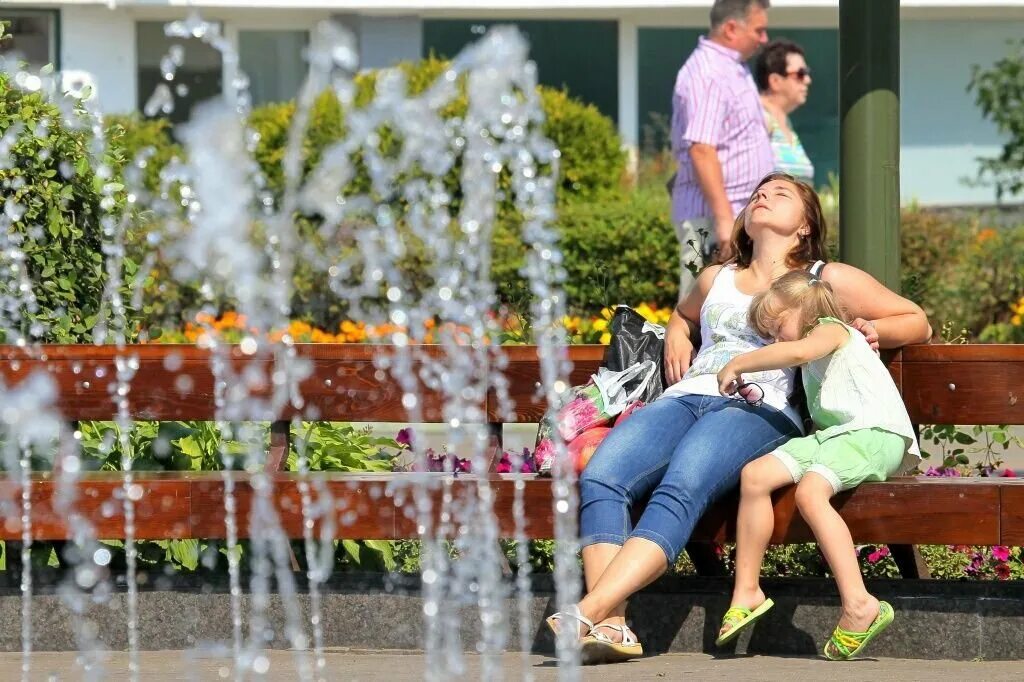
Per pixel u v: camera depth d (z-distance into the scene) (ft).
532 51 157.79
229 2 150.10
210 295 63.82
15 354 48.80
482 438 48.80
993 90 148.05
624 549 42.06
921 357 46.78
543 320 71.31
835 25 157.69
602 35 158.10
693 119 69.36
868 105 51.29
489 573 45.62
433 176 115.03
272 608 46.11
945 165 160.56
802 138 159.02
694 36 158.61
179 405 48.73
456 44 157.07
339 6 152.87
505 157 112.68
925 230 123.54
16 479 46.03
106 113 144.77
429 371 48.73
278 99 155.43
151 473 47.70
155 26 152.87
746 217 47.88
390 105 121.49
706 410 45.09
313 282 110.42
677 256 119.65
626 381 47.24
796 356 43.39
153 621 46.24
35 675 41.98
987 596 43.78
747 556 42.83
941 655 43.70
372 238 111.45
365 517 45.44
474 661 43.86
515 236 112.88
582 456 45.75
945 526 43.06
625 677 40.52
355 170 118.11
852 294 46.11
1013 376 46.19
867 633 41.91
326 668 42.98
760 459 43.14
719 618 44.93
